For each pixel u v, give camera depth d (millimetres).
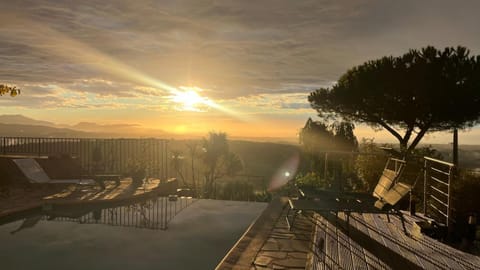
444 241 5352
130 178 13914
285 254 5023
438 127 14539
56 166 13078
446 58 13758
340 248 4828
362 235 5504
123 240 6992
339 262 4281
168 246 6656
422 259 4383
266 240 5691
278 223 6809
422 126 14555
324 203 6297
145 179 13672
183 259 5988
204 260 5953
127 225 8062
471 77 13281
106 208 9867
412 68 14008
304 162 15055
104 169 14117
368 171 10562
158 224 8203
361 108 15430
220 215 9125
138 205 10297
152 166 14695
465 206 7828
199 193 12938
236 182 13578
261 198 11836
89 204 9805
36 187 11492
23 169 11844
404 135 14992
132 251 6355
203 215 9102
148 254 6207
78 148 14555
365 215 6984
